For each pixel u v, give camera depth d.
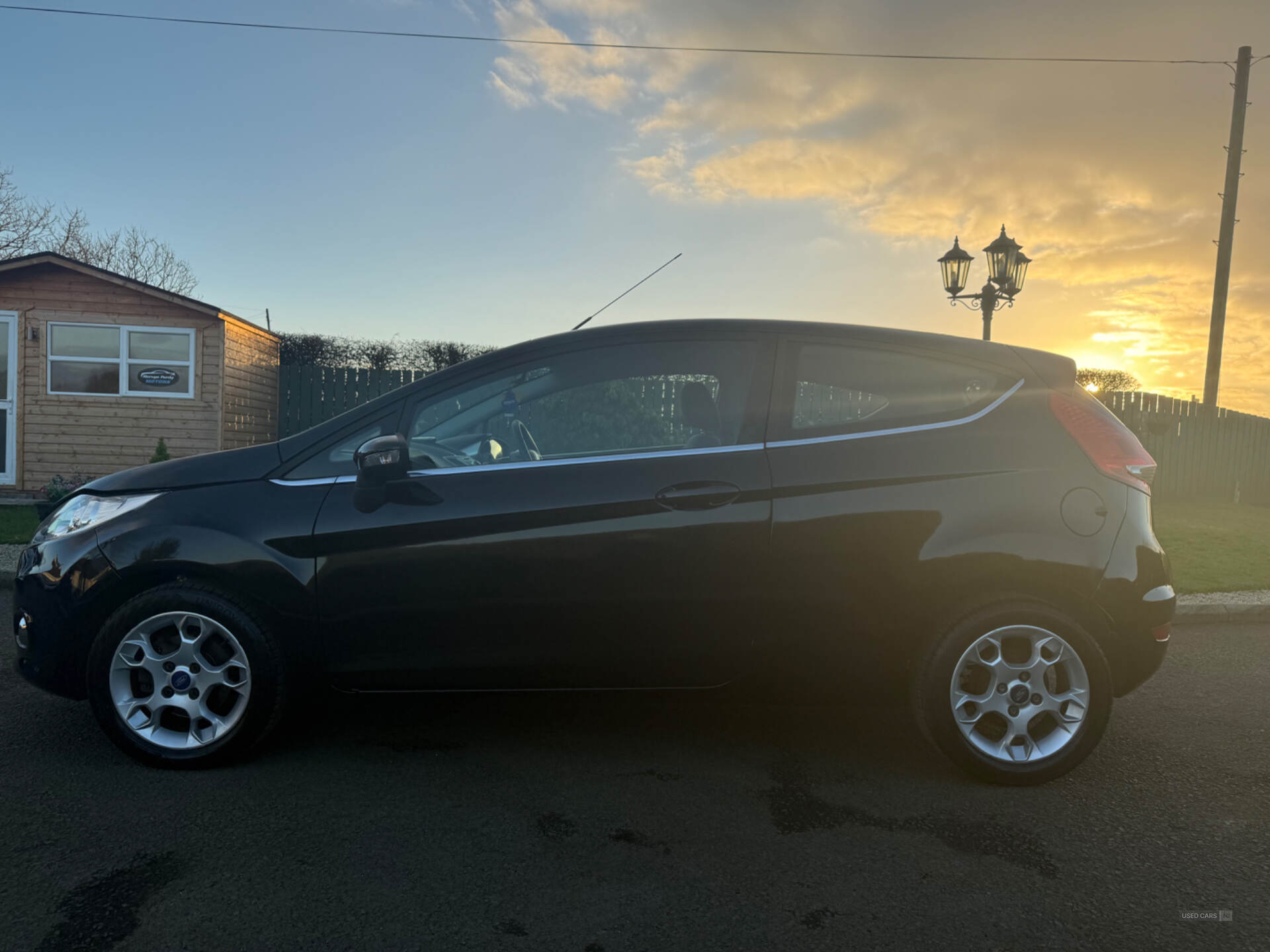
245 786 3.14
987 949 2.24
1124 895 2.52
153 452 12.09
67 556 3.26
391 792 3.12
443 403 3.40
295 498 3.28
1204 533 10.56
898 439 3.29
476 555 3.19
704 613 3.22
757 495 3.21
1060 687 3.28
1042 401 3.35
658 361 3.41
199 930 2.24
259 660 3.22
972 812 3.06
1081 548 3.20
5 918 2.27
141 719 3.26
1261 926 2.37
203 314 12.10
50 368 11.88
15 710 3.85
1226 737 3.89
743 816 2.99
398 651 3.26
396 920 2.31
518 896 2.45
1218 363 17.52
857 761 3.52
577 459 3.29
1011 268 10.47
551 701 4.18
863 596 3.22
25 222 28.28
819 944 2.25
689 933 2.29
